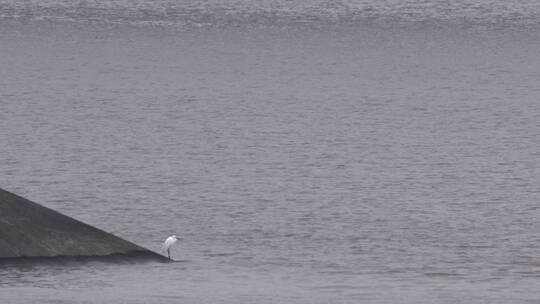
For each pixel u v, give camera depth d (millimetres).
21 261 152625
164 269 159375
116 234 192375
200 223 199750
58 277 149125
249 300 144625
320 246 183875
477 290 154625
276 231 194125
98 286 146250
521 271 168000
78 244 157375
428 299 148250
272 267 168375
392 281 160125
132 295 143125
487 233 194500
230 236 190125
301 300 145875
